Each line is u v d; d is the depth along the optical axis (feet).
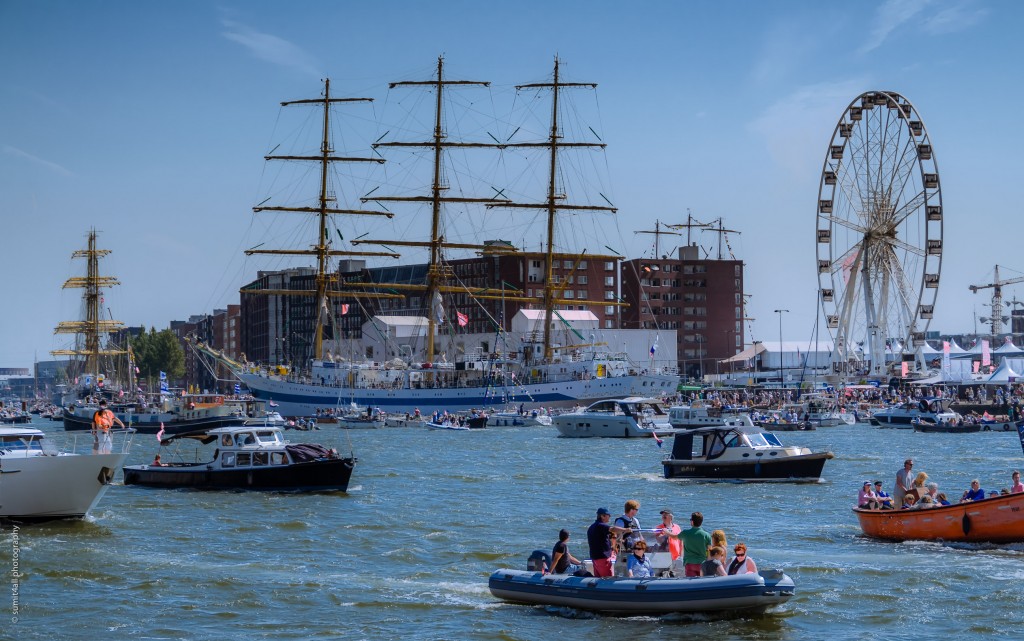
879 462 320.09
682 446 263.49
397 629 117.91
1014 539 151.94
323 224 617.21
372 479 277.23
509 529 185.78
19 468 177.47
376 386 616.80
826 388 645.92
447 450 396.57
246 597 132.26
